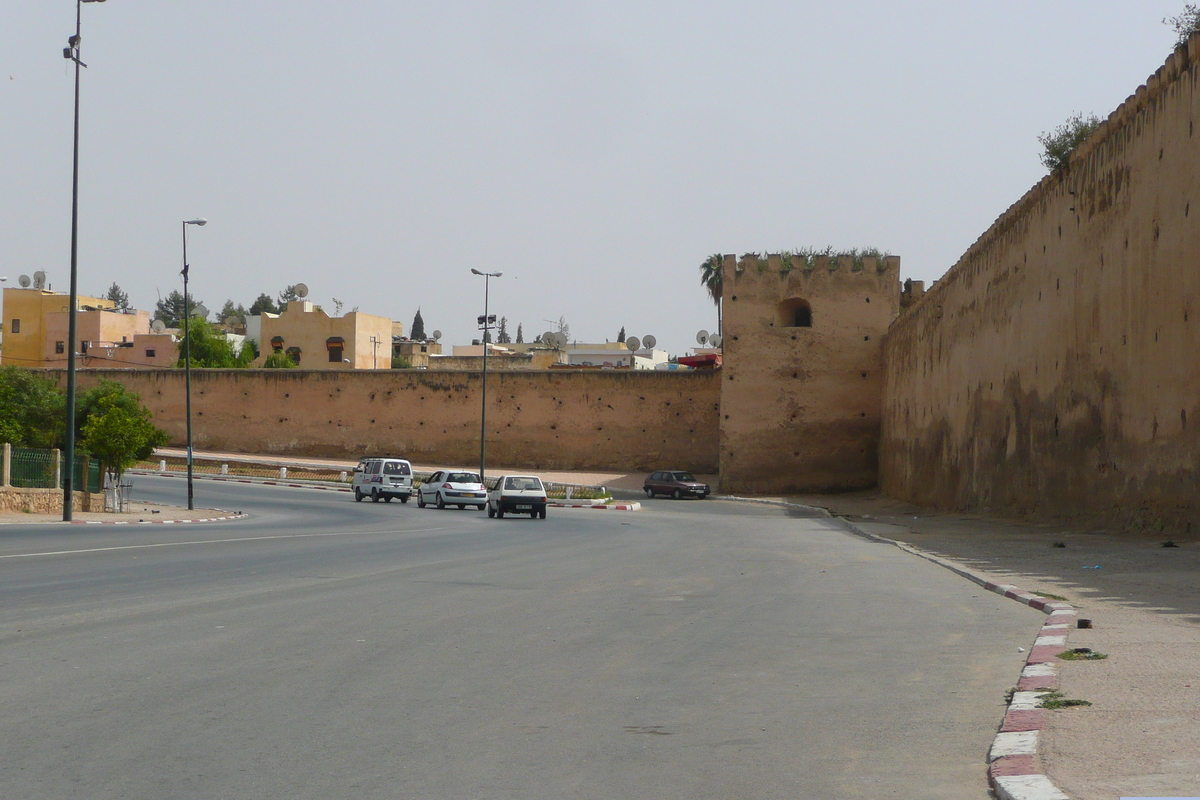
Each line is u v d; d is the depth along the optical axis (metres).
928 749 6.19
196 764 5.86
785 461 55.44
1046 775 5.26
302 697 7.46
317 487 54.25
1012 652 9.25
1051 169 27.97
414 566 17.19
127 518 31.38
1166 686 7.10
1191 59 19.09
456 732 6.59
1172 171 19.72
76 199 28.77
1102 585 13.77
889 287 55.53
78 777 5.59
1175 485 19.45
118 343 96.25
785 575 16.39
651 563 18.42
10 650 8.98
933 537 24.81
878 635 10.28
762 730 6.66
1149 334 20.64
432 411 65.12
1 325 97.25
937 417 39.91
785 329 55.81
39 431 46.34
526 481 35.91
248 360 95.62
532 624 10.92
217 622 10.70
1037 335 27.62
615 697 7.57
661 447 61.94
